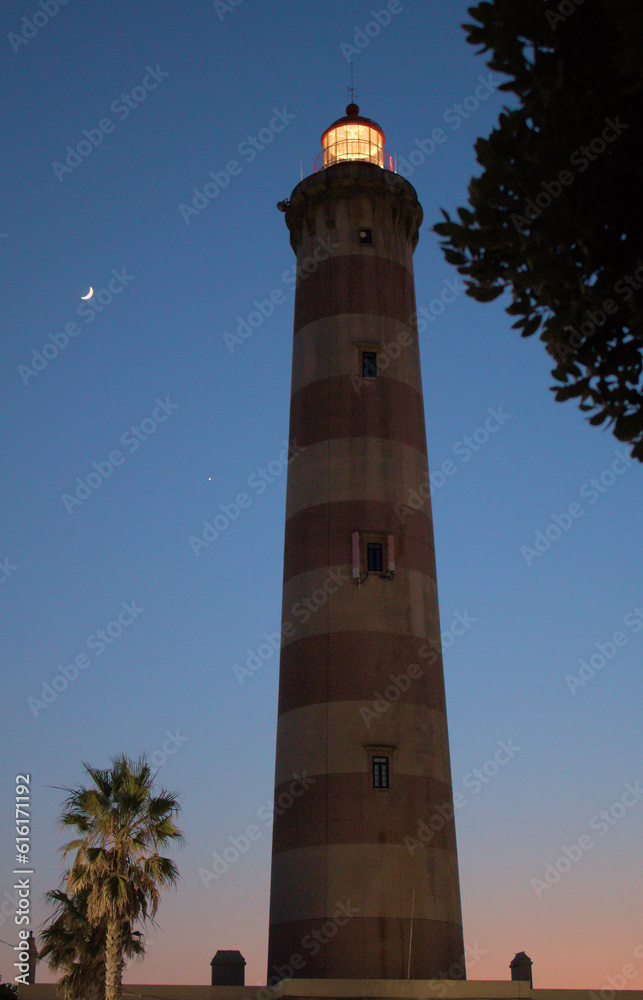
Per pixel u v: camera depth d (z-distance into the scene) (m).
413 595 47.94
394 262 54.50
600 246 14.36
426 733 45.75
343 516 48.72
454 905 43.50
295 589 48.62
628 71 12.89
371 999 37.72
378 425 50.50
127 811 36.03
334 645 46.41
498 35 14.92
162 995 39.03
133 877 35.47
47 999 39.41
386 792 43.78
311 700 45.88
